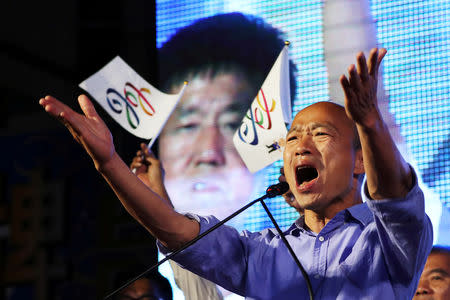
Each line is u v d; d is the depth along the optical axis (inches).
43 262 245.1
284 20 216.7
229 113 217.9
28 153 259.8
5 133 263.4
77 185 250.5
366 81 84.4
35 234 248.5
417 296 178.4
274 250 103.1
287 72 137.7
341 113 104.7
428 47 199.0
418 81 197.8
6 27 257.4
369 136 85.7
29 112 263.7
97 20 250.1
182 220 98.5
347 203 102.2
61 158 255.6
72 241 245.1
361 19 207.6
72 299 240.1
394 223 89.3
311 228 104.1
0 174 258.5
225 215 208.4
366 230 98.0
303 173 105.7
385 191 87.8
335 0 211.0
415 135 194.9
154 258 234.1
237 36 221.9
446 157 191.3
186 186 214.7
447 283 177.3
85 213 246.4
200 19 227.0
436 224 186.2
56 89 262.1
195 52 225.1
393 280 94.0
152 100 165.5
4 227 252.5
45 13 255.6
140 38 240.4
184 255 100.3
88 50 254.5
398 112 197.3
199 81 222.2
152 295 158.2
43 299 242.1
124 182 92.4
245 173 209.6
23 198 253.4
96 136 90.5
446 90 195.0
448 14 199.3
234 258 103.4
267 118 136.2
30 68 256.8
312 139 103.1
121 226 240.5
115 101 165.8
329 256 98.3
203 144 216.5
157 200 95.3
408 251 90.7
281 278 100.0
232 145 214.5
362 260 95.8
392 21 203.9
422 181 191.3
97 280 237.5
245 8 222.2
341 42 208.5
